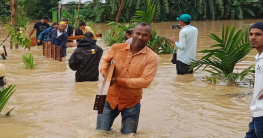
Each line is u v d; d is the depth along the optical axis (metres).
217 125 4.86
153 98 6.29
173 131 4.62
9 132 4.51
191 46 8.47
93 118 5.12
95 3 31.14
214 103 5.96
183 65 8.48
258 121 3.55
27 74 8.49
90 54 7.69
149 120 5.10
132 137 4.18
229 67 7.87
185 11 33.50
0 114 5.30
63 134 4.45
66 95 6.49
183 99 6.22
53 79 7.95
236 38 7.49
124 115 4.29
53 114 5.33
